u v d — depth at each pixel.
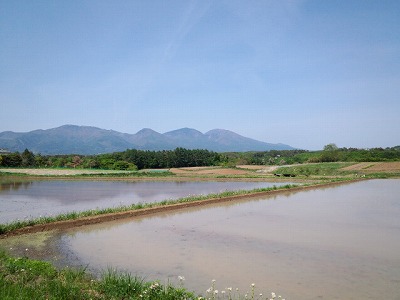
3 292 7.09
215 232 16.28
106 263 11.44
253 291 8.37
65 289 7.67
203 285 9.32
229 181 59.16
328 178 60.84
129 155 115.69
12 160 100.88
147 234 15.98
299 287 9.12
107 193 36.09
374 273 10.27
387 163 89.56
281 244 13.88
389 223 18.28
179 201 26.47
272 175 72.81
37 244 14.09
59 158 119.44
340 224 18.08
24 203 27.25
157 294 7.80
